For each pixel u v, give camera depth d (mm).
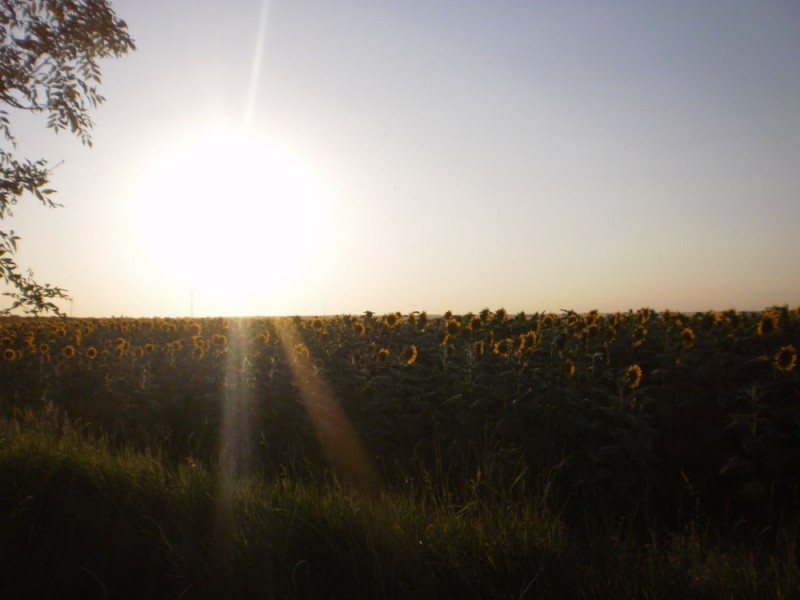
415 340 13969
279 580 5113
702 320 13094
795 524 6121
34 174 8531
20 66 8805
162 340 23281
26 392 15711
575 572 4695
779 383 8875
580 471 7602
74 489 7008
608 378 9648
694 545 5133
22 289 8281
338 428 10195
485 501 6117
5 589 5488
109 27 8828
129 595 5363
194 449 10836
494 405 9406
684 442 8453
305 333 17391
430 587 4715
